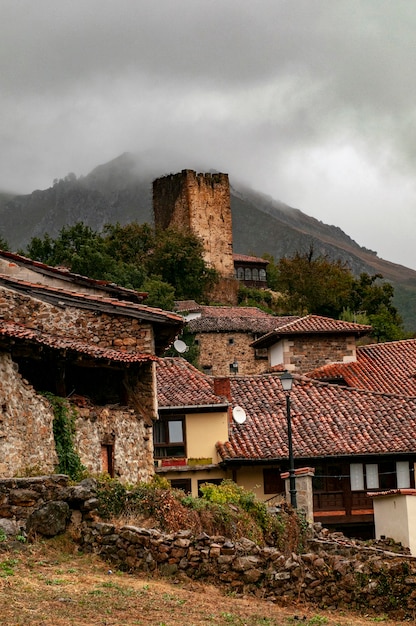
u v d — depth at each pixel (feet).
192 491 141.38
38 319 102.37
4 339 78.28
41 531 70.54
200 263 403.54
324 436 147.84
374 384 195.42
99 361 94.79
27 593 60.34
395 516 119.34
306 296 417.49
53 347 84.84
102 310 103.19
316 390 160.15
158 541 70.95
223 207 475.72
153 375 104.22
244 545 73.10
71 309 102.94
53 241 336.29
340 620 69.77
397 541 117.80
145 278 342.03
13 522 69.97
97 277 326.03
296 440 146.30
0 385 75.72
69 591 62.28
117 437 95.91
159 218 483.10
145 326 103.55
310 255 431.02
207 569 71.05
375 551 89.35
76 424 87.81
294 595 72.38
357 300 419.33
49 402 84.99
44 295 103.04
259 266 480.64
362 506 146.72
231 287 420.77
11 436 76.33
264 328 317.42
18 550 68.23
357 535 147.23
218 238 472.44
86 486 73.87
